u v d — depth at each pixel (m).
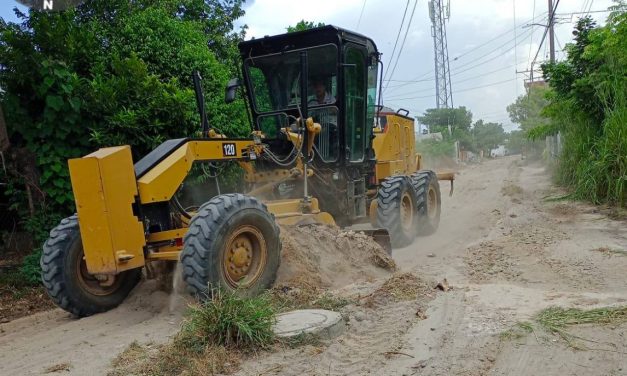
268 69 8.64
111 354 4.54
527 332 4.34
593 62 13.82
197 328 4.38
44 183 8.12
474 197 16.77
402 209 9.69
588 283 6.11
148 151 8.83
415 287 5.78
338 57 8.21
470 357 3.99
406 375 3.78
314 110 8.50
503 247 8.36
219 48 14.20
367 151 9.44
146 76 8.82
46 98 7.89
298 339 4.35
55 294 5.69
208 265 5.22
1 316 6.53
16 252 8.73
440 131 55.75
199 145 6.21
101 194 5.19
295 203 7.38
